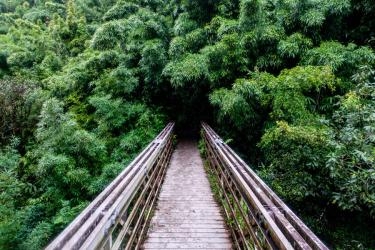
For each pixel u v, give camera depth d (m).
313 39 6.94
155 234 3.33
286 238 1.55
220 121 7.91
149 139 8.41
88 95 10.19
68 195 6.16
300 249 1.34
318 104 6.18
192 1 8.63
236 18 8.13
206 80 8.07
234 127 7.79
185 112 11.15
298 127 4.68
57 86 10.21
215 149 5.41
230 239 3.21
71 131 6.59
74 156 6.54
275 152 4.93
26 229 4.96
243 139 7.80
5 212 4.44
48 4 25.84
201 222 3.68
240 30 7.04
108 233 1.75
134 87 9.52
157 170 4.87
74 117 9.01
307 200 4.70
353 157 3.62
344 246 4.45
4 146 8.10
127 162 7.08
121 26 9.10
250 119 6.70
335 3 6.68
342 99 4.47
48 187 6.07
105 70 9.80
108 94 9.24
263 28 6.77
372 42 7.49
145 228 3.32
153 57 8.98
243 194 2.90
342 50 6.27
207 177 5.87
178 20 8.97
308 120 5.23
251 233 2.36
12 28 19.78
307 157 4.31
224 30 7.21
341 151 3.71
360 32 7.85
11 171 5.45
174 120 11.38
